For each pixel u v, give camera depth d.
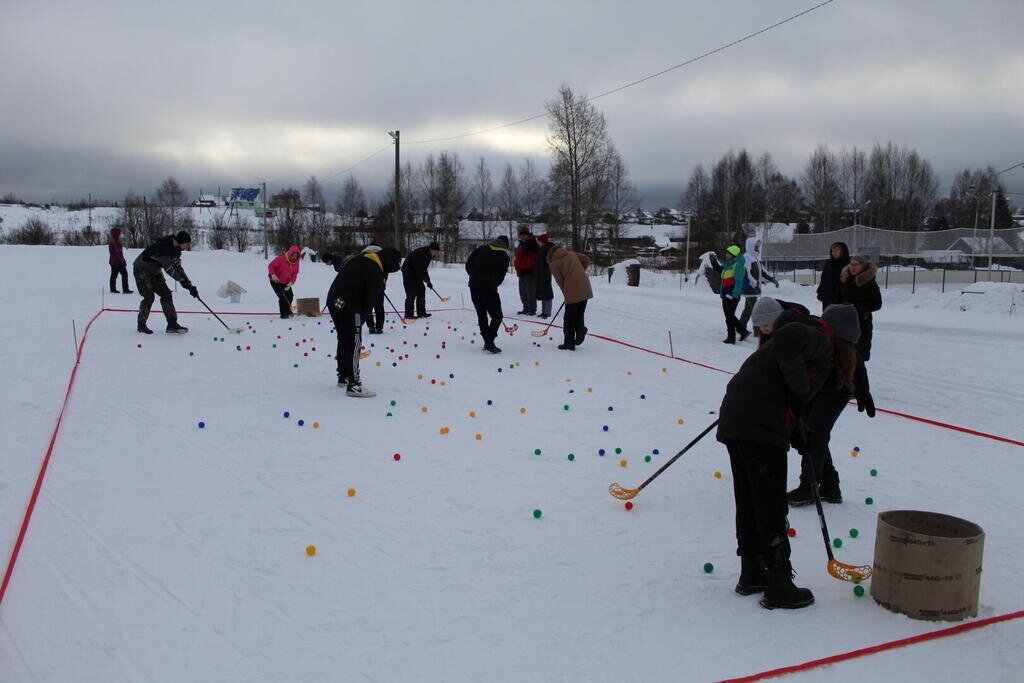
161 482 5.40
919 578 3.64
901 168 55.12
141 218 63.72
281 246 55.16
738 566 4.27
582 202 41.94
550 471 5.84
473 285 10.83
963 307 17.14
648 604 3.82
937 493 5.46
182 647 3.38
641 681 3.15
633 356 11.05
